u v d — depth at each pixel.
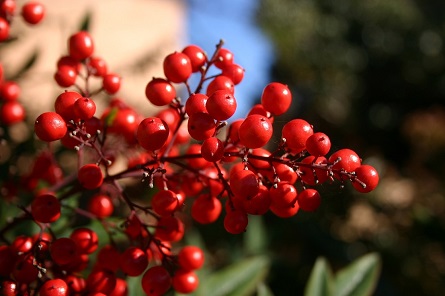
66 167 0.30
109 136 0.23
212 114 0.18
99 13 0.80
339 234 0.50
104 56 0.79
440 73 1.39
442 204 0.62
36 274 0.19
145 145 0.18
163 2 0.84
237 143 0.19
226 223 0.19
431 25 1.45
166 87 0.20
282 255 0.36
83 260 0.21
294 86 1.18
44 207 0.19
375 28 1.39
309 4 1.29
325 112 1.21
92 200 0.23
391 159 1.29
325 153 0.17
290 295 0.32
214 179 0.20
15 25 0.35
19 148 0.28
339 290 0.26
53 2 0.70
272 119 0.20
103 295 0.19
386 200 0.60
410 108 1.38
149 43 0.82
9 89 0.25
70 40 0.22
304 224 0.40
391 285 0.36
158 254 0.22
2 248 0.20
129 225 0.22
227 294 0.26
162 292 0.20
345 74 1.30
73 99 0.19
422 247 0.44
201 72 0.20
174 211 0.20
